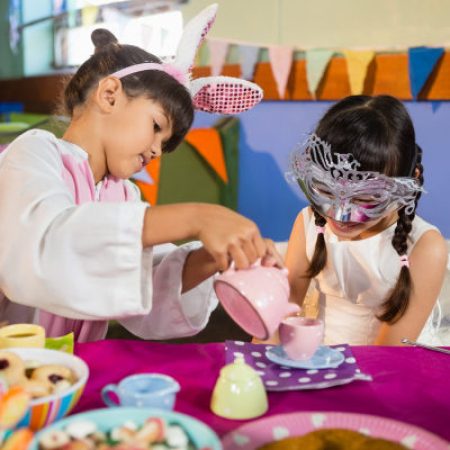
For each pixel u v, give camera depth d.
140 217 0.90
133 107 1.16
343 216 1.26
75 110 1.26
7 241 0.93
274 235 3.42
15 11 4.76
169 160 3.23
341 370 0.96
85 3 4.16
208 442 0.62
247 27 3.45
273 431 0.73
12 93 4.64
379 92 2.81
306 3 3.17
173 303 1.18
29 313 1.25
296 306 0.92
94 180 1.28
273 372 0.95
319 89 3.03
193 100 1.33
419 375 0.96
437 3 2.67
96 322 1.28
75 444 0.59
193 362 0.99
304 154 1.34
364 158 1.31
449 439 0.75
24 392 0.62
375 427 0.74
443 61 2.59
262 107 3.35
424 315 1.48
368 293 1.54
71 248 0.90
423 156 2.76
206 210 0.88
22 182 0.99
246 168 3.50
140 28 3.80
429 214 2.78
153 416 0.67
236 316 0.92
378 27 2.90
